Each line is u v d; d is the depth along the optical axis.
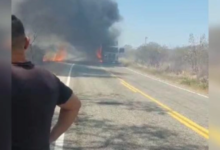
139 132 7.04
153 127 7.67
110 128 7.31
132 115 9.20
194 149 5.81
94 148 5.60
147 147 5.84
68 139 6.17
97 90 15.86
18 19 1.52
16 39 1.45
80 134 6.62
